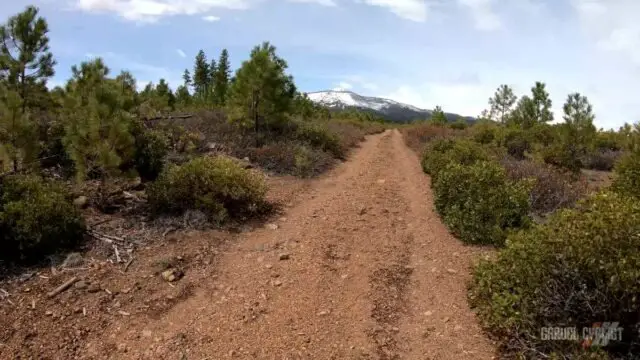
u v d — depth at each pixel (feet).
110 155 22.22
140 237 21.04
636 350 11.93
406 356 13.62
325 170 41.42
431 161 41.27
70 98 25.57
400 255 21.26
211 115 49.67
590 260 11.91
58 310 15.12
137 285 17.11
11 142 21.27
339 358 13.43
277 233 23.70
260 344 14.02
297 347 13.89
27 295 15.69
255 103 44.21
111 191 24.99
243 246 21.63
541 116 78.43
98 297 16.08
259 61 43.11
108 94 23.65
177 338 14.21
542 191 28.07
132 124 28.86
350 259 20.65
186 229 22.44
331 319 15.51
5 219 17.37
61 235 18.61
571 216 13.89
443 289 17.75
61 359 13.04
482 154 35.50
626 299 11.51
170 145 36.88
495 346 13.83
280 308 16.12
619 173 27.07
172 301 16.39
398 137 95.30
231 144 40.91
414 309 16.39
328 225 25.21
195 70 133.90
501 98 98.68
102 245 19.69
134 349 13.65
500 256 16.07
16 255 17.76
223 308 16.06
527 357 12.74
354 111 191.52
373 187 35.65
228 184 25.36
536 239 14.25
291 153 40.24
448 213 24.76
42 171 25.80
